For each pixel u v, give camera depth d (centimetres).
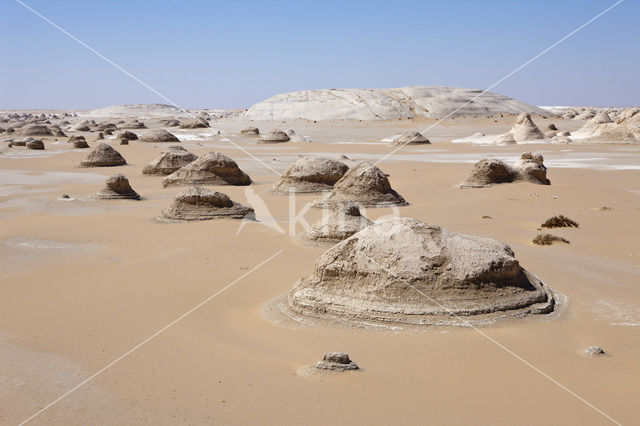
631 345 985
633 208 2605
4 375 886
